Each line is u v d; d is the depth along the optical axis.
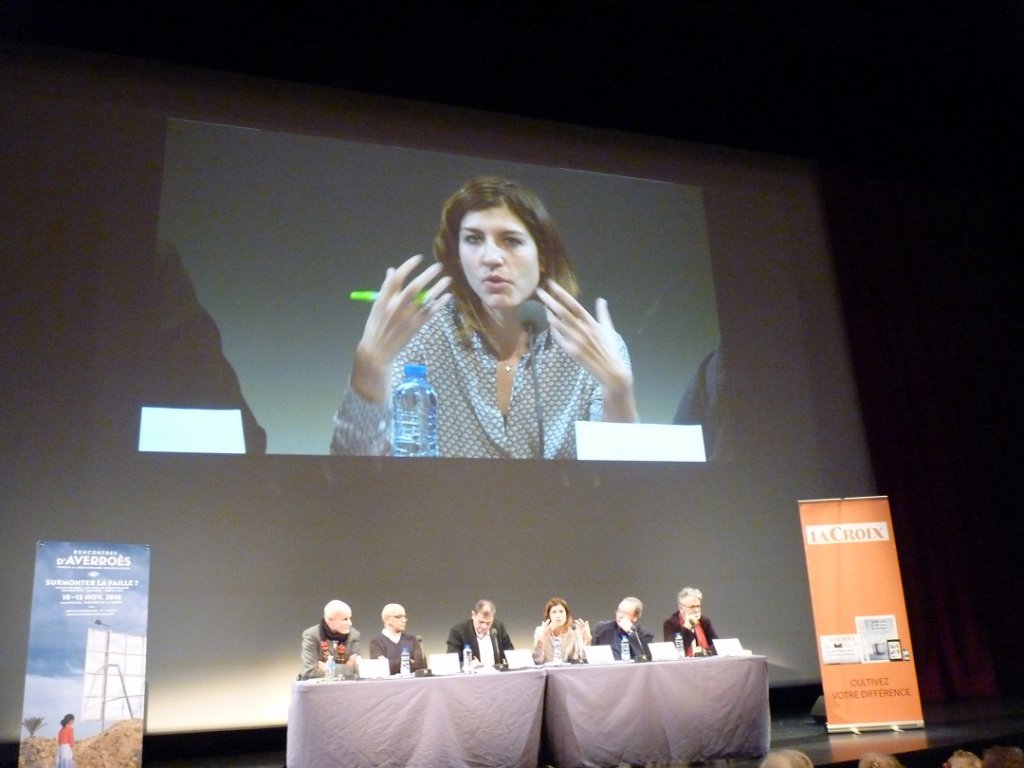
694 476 4.91
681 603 4.09
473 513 4.46
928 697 5.04
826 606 3.84
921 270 5.81
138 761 3.26
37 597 3.26
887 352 5.54
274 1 4.34
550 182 5.16
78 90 4.35
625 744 3.17
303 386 4.35
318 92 4.82
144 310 4.19
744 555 4.90
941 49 5.17
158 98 4.49
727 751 3.27
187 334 4.23
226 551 4.06
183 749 3.84
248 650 4.00
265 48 4.54
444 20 4.59
